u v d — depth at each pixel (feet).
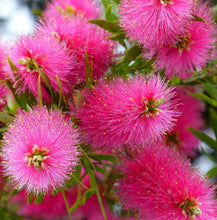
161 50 1.66
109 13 1.73
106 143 1.60
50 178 1.50
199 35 1.66
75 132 1.57
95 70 1.69
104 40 1.70
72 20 1.70
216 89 1.72
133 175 1.63
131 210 1.66
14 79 1.61
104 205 1.79
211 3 1.77
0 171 1.61
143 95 1.56
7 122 1.61
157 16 1.56
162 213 1.57
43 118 1.54
